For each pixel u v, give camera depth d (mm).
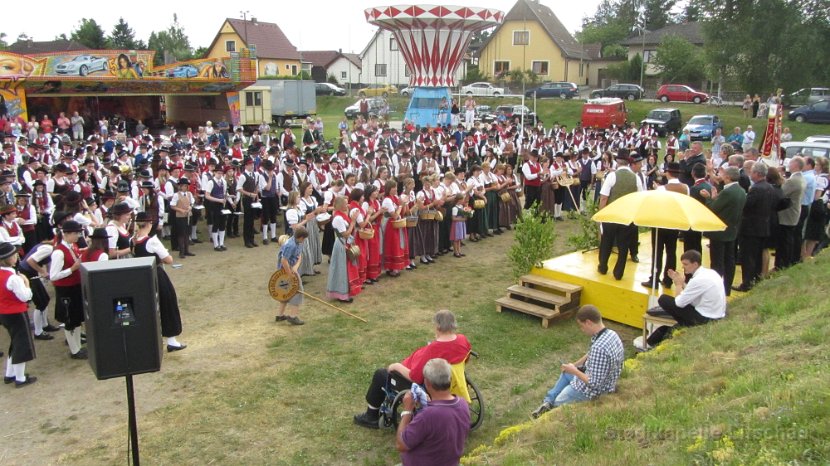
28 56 28219
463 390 5930
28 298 7125
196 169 14734
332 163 15500
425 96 32250
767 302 7469
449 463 4258
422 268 12344
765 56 36406
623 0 81500
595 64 59469
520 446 5145
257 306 10062
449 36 31234
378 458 5902
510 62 56500
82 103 35812
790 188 9336
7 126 24812
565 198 17047
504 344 8602
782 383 4832
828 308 6426
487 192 14898
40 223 12078
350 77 69000
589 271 9836
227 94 36656
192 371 7695
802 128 33938
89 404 6898
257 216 14438
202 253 13320
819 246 11359
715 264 8469
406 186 11891
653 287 8609
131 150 21469
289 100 41594
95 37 67438
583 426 5090
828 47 36375
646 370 6293
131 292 4789
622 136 25984
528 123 36281
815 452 3738
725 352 6145
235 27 62094
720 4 37375
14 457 5871
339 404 6926
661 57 50656
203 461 5832
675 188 8648
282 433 6332
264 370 7730
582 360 6215
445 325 5926
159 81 33000
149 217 8094
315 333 8945
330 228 11664
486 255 13352
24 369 7383
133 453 5082
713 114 38969
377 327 9180
